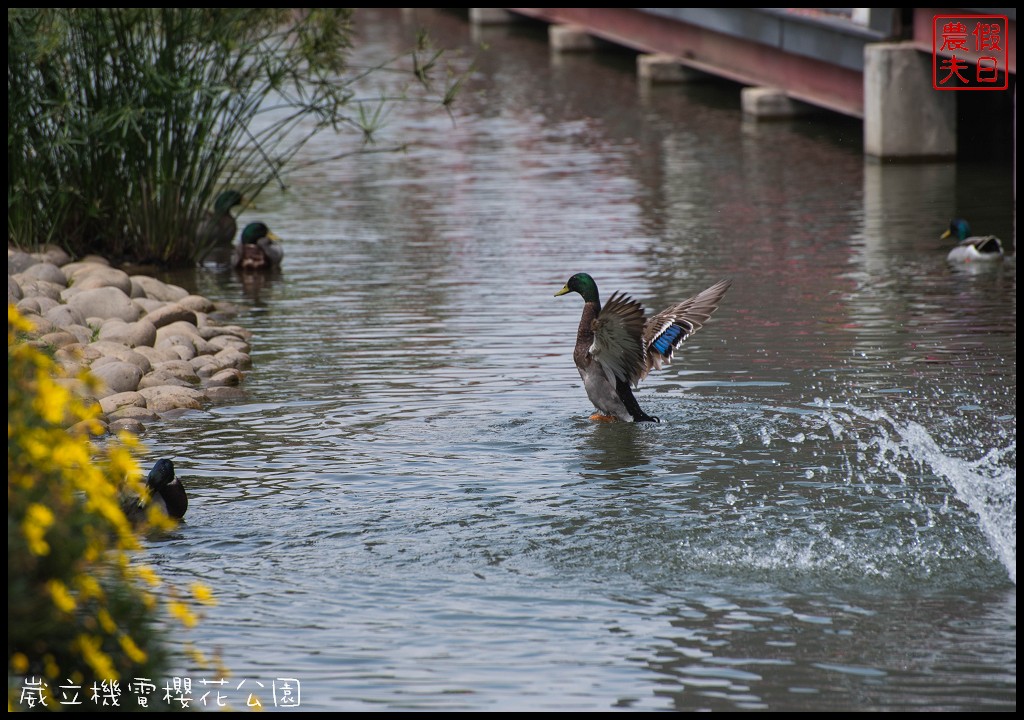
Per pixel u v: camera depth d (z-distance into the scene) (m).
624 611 8.36
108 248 21.27
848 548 9.30
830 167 29.33
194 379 14.20
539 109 38.59
